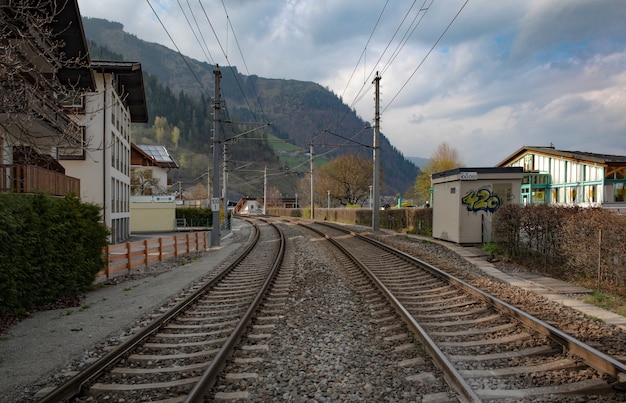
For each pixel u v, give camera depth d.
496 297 8.48
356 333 6.93
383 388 4.86
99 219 12.78
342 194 72.38
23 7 8.54
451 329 6.90
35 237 9.52
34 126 15.29
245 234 36.06
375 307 8.55
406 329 6.86
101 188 26.95
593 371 4.93
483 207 18.67
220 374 5.21
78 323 8.42
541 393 4.55
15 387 5.32
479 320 7.22
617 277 9.48
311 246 21.94
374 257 16.47
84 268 11.61
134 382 5.25
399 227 31.39
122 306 9.90
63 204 10.88
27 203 9.48
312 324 7.54
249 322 7.55
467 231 18.64
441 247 18.34
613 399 4.37
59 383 5.39
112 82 27.75
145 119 38.03
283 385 5.02
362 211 43.03
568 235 11.16
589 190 33.53
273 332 7.07
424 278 11.43
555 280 10.95
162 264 18.03
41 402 4.37
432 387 4.80
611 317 7.25
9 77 8.09
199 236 23.50
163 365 5.79
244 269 14.88
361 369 5.42
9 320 8.78
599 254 9.70
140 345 6.56
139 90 33.19
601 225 9.88
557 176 37.09
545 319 7.18
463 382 4.58
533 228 13.54
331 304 9.02
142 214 45.69
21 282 9.18
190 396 4.34
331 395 4.72
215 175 25.84
